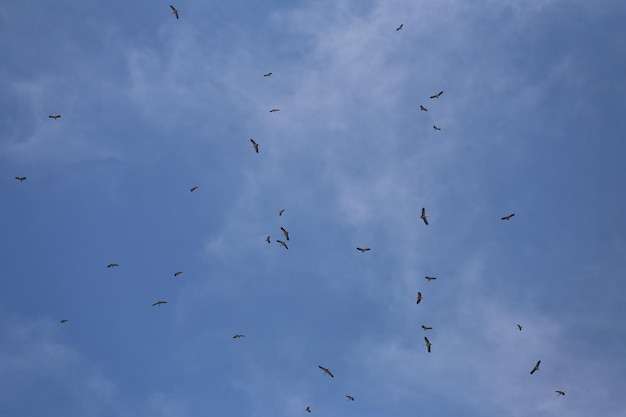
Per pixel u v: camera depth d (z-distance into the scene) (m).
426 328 93.94
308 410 101.81
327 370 95.50
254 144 94.88
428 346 93.06
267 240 96.31
